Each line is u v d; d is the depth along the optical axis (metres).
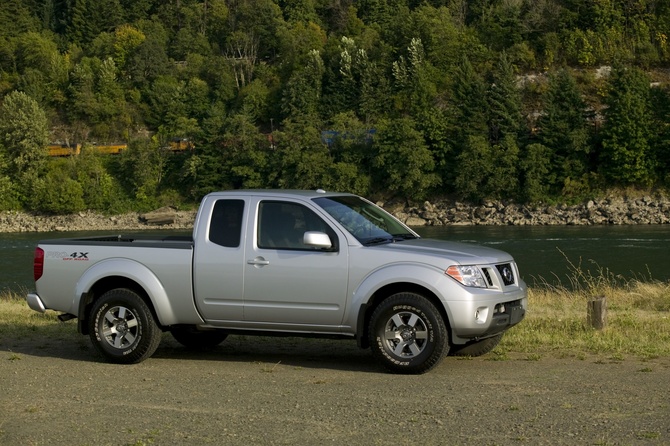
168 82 142.50
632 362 8.56
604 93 114.94
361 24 155.00
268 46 162.00
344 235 8.63
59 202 101.88
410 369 8.17
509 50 124.38
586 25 129.25
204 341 10.42
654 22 128.12
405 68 120.94
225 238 9.07
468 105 99.19
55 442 5.92
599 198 89.62
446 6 158.12
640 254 48.28
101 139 131.62
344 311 8.54
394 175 94.88
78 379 8.26
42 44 154.38
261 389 7.58
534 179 90.56
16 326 12.34
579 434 5.73
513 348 9.57
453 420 6.22
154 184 105.69
